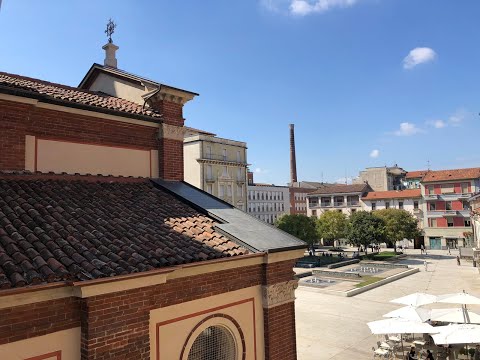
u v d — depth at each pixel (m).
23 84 9.65
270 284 8.07
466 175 57.84
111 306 5.37
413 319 14.52
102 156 9.91
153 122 11.09
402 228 48.16
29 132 8.58
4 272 4.79
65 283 4.93
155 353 6.11
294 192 90.81
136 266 5.71
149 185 10.68
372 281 30.27
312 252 53.03
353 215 50.62
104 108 9.77
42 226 6.43
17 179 8.12
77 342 5.29
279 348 8.12
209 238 7.91
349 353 15.41
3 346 4.63
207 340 7.32
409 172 79.31
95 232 6.71
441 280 31.38
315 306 23.19
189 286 6.72
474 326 13.19
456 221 58.00
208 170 52.94
